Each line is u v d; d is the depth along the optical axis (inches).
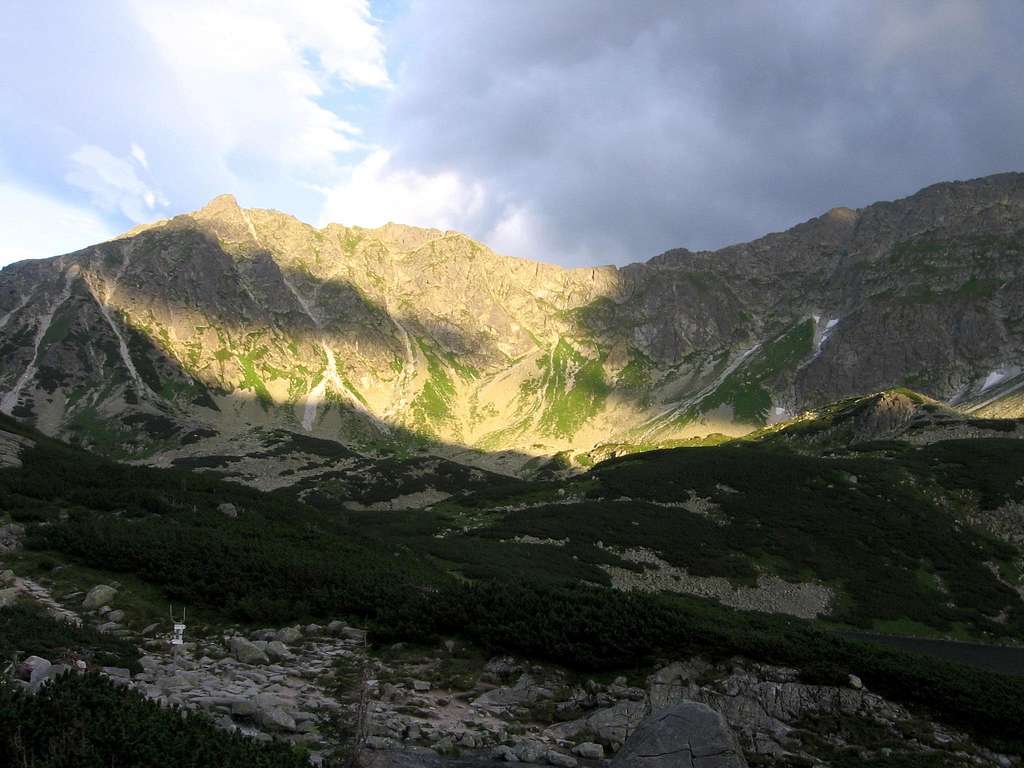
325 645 971.9
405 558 1921.8
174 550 1256.2
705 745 561.9
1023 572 2930.6
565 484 4281.5
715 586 2669.8
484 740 689.6
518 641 930.7
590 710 815.7
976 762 781.9
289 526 1822.1
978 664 1950.1
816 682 876.0
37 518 1406.3
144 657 808.3
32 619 828.0
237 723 638.5
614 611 996.6
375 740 637.9
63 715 491.2
